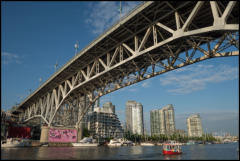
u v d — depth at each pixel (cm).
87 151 4156
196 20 2519
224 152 4394
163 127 18338
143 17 2475
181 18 2325
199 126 19925
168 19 2522
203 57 2356
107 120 14262
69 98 5119
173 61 2692
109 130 14100
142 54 2578
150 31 2555
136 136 13700
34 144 5406
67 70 4212
